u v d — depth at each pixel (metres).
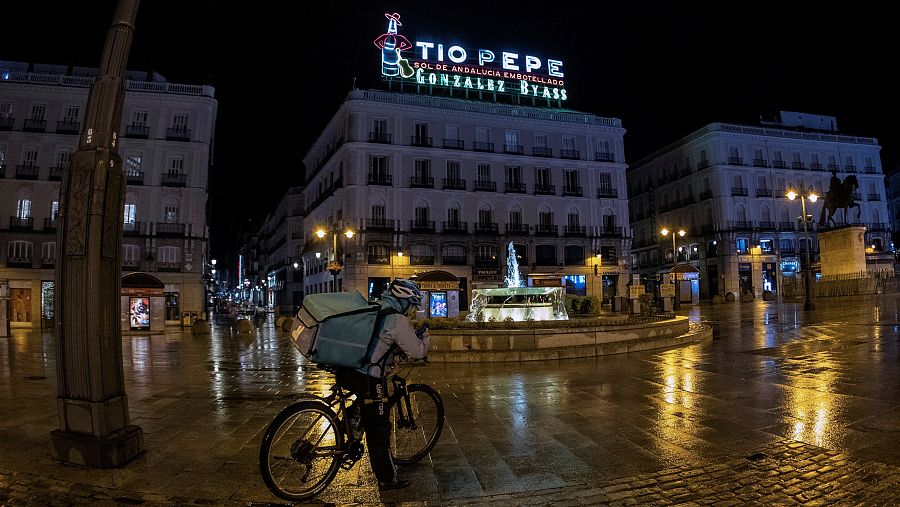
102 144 4.54
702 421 5.71
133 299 26.17
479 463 4.55
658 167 65.06
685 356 10.82
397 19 46.88
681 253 60.44
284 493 3.76
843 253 29.42
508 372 9.50
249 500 3.80
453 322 12.31
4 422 5.95
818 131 60.44
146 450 4.92
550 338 11.25
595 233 49.41
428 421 4.76
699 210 57.62
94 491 3.92
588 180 49.84
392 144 44.06
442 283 36.31
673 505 3.66
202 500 3.79
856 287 27.33
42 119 39.22
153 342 19.86
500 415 6.21
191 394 8.02
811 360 9.48
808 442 4.87
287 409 3.87
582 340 11.48
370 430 3.99
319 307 3.99
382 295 4.32
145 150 40.19
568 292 48.50
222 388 8.61
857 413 5.76
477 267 45.41
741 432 5.26
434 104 45.44
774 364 9.28
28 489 3.96
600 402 6.77
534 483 4.08
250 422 6.09
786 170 56.78
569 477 4.19
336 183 45.50
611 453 4.74
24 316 37.75
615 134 50.94
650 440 5.09
